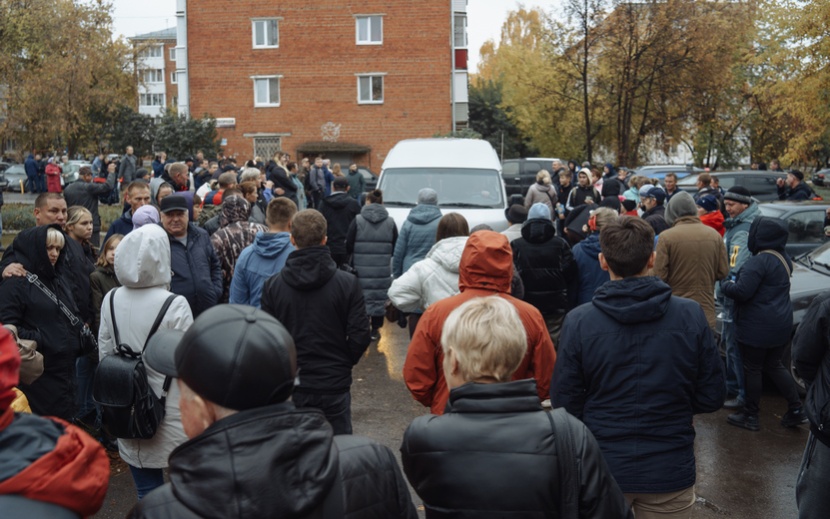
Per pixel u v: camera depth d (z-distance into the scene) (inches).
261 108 1390.3
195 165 818.2
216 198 402.3
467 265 153.4
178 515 64.7
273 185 577.9
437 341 149.7
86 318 224.4
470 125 1995.6
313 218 175.0
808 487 148.2
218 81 1390.3
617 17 1246.9
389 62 1371.8
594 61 1331.2
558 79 1370.6
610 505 89.4
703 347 129.6
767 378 308.8
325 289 174.6
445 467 89.1
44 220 233.8
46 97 1617.9
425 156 519.8
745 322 252.4
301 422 69.0
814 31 797.9
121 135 1802.4
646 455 126.6
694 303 132.1
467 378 95.7
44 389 193.3
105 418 152.9
